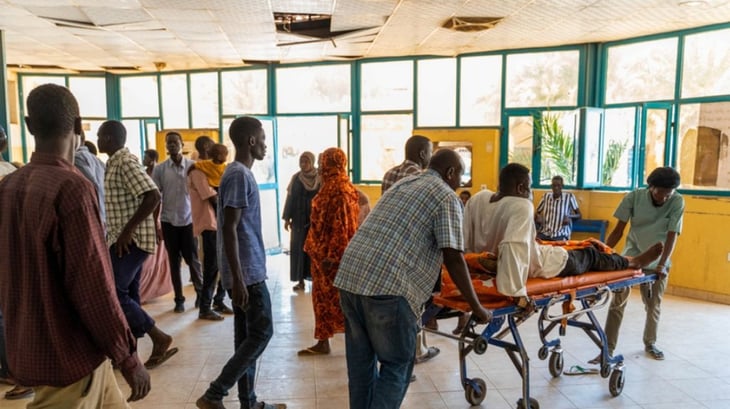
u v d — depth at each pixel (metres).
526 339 4.00
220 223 2.46
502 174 2.78
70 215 1.37
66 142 1.48
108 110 9.02
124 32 6.04
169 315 4.53
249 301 2.46
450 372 3.38
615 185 6.54
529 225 2.58
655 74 6.08
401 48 6.99
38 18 5.41
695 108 5.66
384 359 2.10
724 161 5.42
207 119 8.70
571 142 6.61
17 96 8.90
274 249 7.55
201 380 3.19
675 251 5.57
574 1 4.76
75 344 1.43
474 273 2.68
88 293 1.39
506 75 7.09
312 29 6.16
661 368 3.47
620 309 3.51
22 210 1.38
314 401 2.94
